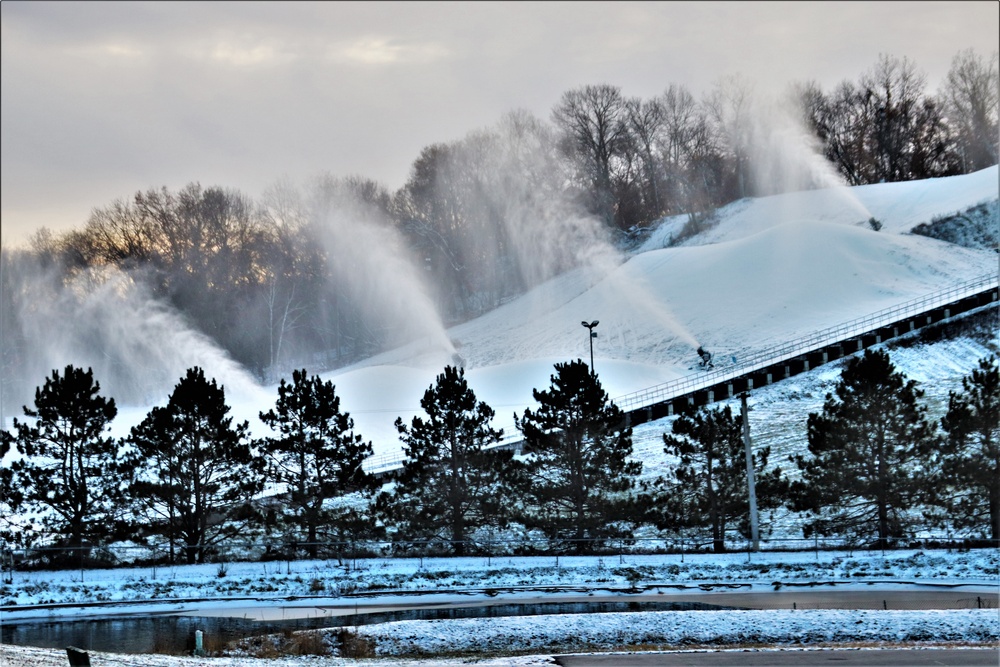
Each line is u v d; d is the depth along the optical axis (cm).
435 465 10131
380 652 6359
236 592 8344
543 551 9794
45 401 9669
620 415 10325
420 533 10012
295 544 9606
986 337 15762
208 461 9869
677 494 10225
